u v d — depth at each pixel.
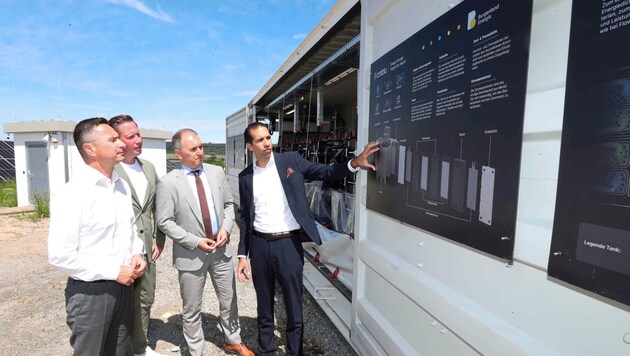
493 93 1.17
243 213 2.54
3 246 6.14
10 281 4.42
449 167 1.42
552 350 1.01
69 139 9.97
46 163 10.07
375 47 2.17
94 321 1.71
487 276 1.25
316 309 3.47
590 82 0.85
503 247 1.15
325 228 3.69
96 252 1.74
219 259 2.53
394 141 1.88
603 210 0.83
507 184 1.12
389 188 1.94
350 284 2.95
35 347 2.89
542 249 1.03
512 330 1.14
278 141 6.98
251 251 2.43
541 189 1.03
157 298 3.81
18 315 3.47
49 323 3.30
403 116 1.78
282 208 2.35
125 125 2.40
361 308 2.39
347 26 2.82
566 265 0.93
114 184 1.88
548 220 1.01
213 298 3.78
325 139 5.27
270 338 2.46
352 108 5.55
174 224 2.34
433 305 1.55
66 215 1.61
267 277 2.40
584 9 0.87
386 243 2.05
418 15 1.66
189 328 2.47
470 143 1.29
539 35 1.02
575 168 0.89
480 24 1.23
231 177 8.33
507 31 1.11
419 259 1.69
